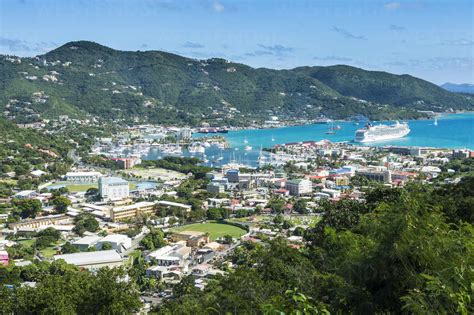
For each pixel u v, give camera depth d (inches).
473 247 1573.6
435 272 1507.1
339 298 1708.9
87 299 2817.4
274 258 3176.7
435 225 1695.4
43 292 2802.7
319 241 4207.7
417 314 1414.9
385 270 1621.6
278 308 1309.1
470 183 5295.3
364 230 1984.5
